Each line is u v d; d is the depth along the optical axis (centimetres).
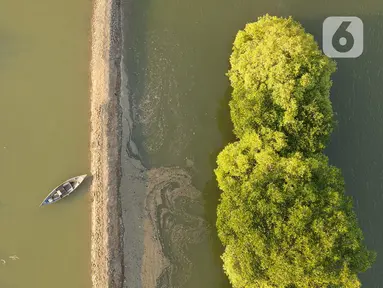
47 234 2559
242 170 2320
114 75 2617
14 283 2525
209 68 2681
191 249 2586
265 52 2353
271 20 2495
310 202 2212
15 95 2628
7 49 2647
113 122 2592
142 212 2594
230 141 2638
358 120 2672
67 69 2656
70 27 2675
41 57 2653
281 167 2270
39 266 2541
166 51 2684
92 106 2630
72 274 2545
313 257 2125
